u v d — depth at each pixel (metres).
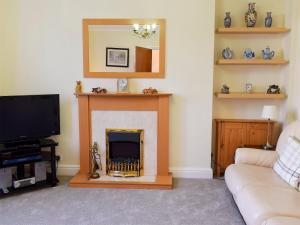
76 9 3.89
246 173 3.01
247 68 4.21
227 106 4.25
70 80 4.01
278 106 4.23
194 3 3.83
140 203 3.30
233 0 4.11
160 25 3.86
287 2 4.01
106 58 3.96
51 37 3.94
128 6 3.86
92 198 3.43
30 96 3.67
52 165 3.77
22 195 3.51
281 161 3.03
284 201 2.37
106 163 4.06
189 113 4.00
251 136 4.02
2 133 3.53
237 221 2.91
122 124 4.00
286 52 4.04
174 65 3.93
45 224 2.85
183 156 4.09
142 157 4.03
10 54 3.97
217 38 4.16
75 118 4.08
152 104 3.93
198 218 2.97
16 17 3.91
